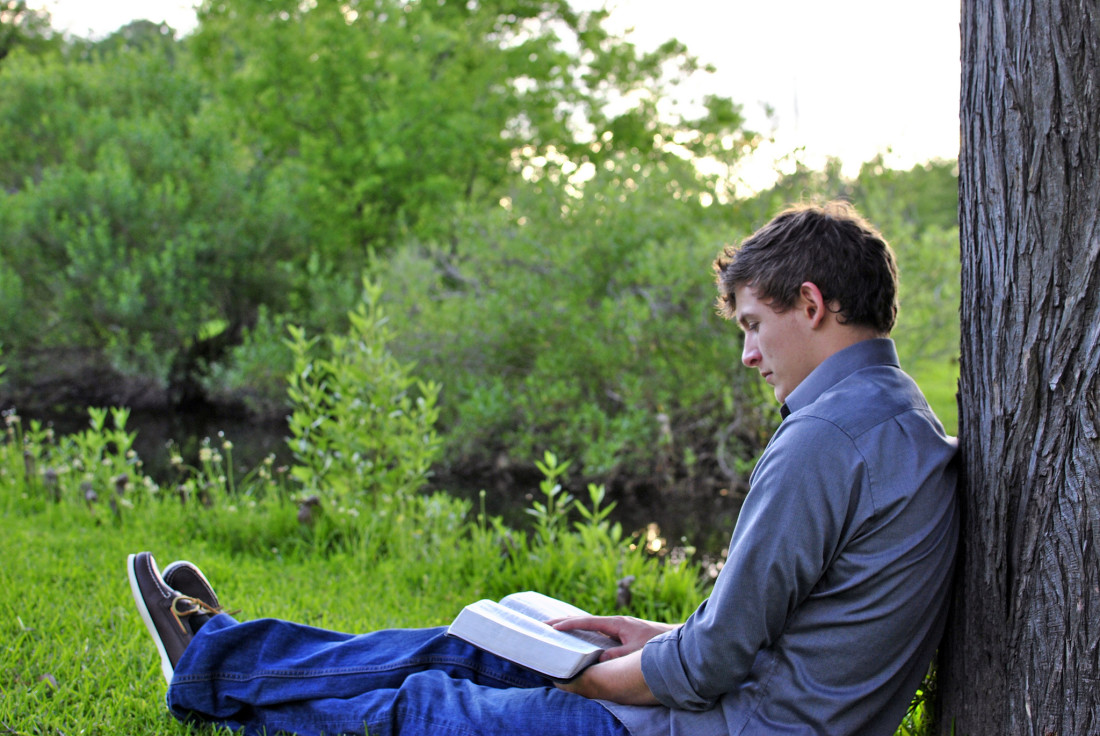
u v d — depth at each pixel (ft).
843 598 4.81
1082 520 4.81
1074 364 4.84
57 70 49.93
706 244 28.50
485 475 30.55
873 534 4.75
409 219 52.11
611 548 13.47
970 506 5.45
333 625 10.29
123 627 9.34
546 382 29.86
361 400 16.51
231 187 45.44
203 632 6.81
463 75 55.93
